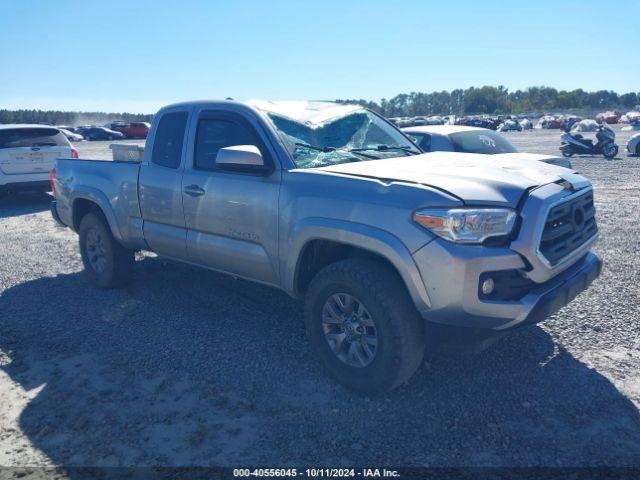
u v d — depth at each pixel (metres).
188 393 3.74
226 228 4.41
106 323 5.01
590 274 3.79
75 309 5.40
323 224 3.63
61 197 6.23
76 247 7.94
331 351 3.76
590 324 4.57
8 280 6.42
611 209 9.52
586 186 3.95
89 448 3.19
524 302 3.23
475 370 3.89
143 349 4.44
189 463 3.02
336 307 3.73
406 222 3.28
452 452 3.01
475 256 3.13
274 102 4.75
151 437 3.27
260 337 4.59
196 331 4.75
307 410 3.48
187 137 4.82
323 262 4.09
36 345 4.59
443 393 3.61
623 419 3.26
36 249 7.88
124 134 50.91
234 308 5.27
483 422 3.27
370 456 3.01
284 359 4.18
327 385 3.78
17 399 3.76
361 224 3.46
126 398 3.71
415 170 3.76
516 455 2.97
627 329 4.45
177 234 4.89
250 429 3.30
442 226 3.17
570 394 3.54
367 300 3.42
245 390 3.75
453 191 3.28
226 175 4.41
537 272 3.29
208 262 4.77
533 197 3.33
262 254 4.19
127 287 5.98
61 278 6.45
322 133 4.55
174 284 6.04
